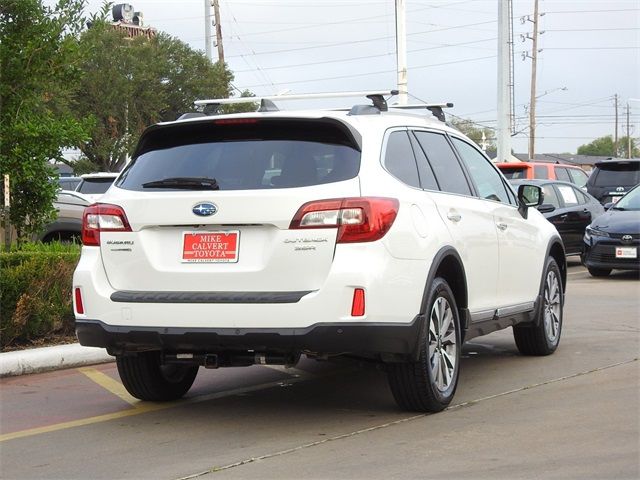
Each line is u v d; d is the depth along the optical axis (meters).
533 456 5.23
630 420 6.03
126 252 5.92
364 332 5.48
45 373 8.16
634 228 15.18
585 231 16.19
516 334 8.47
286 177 5.72
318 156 5.79
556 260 9.04
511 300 7.72
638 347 8.93
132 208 5.92
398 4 27.72
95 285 5.97
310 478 4.89
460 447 5.43
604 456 5.22
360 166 5.73
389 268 5.61
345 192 5.58
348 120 5.90
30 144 10.20
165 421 6.30
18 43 10.22
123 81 36.81
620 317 10.98
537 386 7.18
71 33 10.75
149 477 5.00
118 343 5.91
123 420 6.37
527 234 8.10
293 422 6.14
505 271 7.54
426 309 5.94
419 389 6.06
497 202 7.68
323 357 5.68
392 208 5.70
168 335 5.71
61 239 13.50
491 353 8.79
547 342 8.50
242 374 7.96
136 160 6.28
